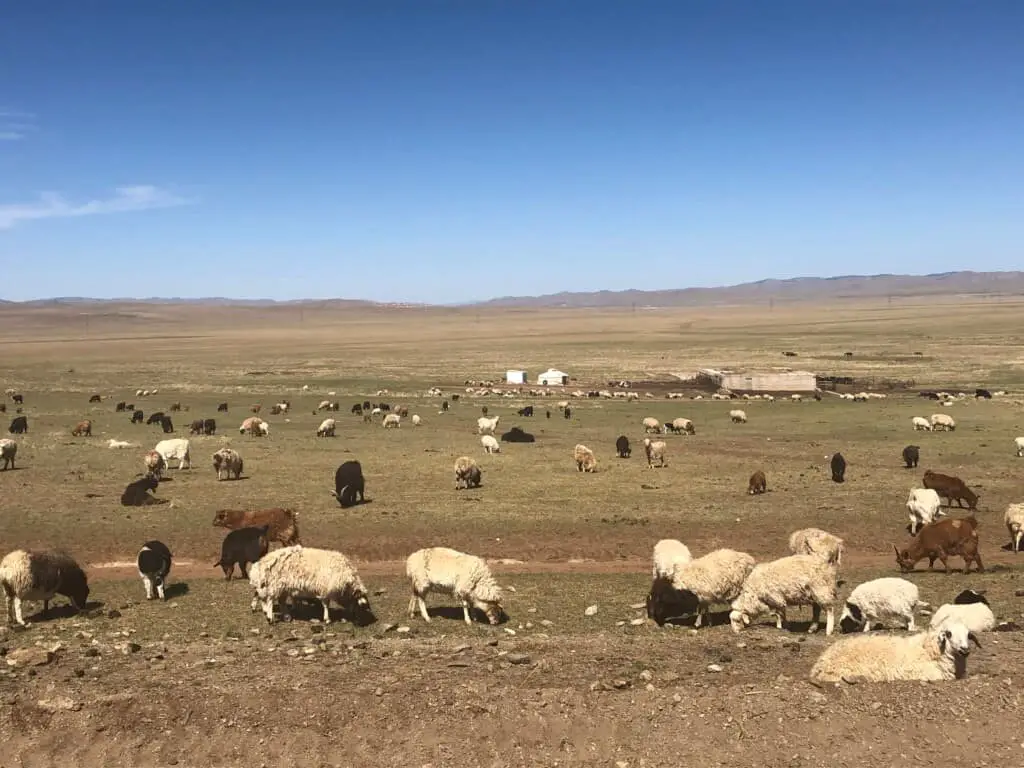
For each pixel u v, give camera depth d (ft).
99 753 36.45
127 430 194.90
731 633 51.72
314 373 398.83
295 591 56.54
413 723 37.14
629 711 37.52
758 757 34.73
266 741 36.58
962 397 265.34
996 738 34.86
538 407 257.96
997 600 63.21
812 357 466.29
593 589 69.97
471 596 56.75
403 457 153.28
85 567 81.76
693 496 116.06
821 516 102.37
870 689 38.27
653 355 507.30
